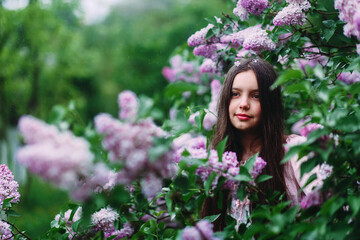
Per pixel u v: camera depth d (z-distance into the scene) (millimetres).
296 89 1336
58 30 10023
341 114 1229
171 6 16281
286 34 2117
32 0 9164
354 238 1221
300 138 1734
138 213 1953
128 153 1116
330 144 1223
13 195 1841
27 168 998
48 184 1025
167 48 12719
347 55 1982
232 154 1372
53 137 1002
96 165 1145
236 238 1387
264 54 2203
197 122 1864
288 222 1283
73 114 1639
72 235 1802
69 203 1784
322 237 1197
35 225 4441
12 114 9914
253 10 2121
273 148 1880
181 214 1789
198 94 3373
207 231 1276
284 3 2150
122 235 1911
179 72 3561
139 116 1131
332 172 1296
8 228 1809
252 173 1401
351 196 1192
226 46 2332
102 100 16984
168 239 1688
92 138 1175
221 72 2467
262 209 1441
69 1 9938
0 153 9398
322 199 1310
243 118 1913
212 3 12414
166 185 1358
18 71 9758
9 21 8852
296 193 1815
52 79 10578
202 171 1346
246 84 1921
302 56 2311
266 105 1909
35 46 9531
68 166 983
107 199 1323
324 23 1935
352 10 1391
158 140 1147
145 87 12688
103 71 16734
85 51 11805
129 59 13297
